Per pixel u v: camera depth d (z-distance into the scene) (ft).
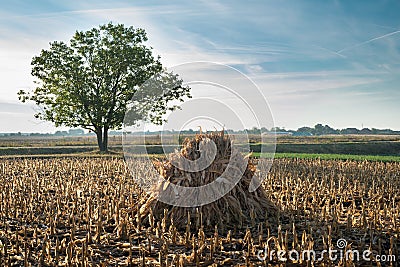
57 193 31.96
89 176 42.55
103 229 22.44
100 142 102.63
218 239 19.61
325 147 112.37
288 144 115.34
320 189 32.63
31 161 61.00
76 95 101.04
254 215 23.02
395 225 22.16
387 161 62.39
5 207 26.35
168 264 16.38
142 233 21.83
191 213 22.79
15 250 19.25
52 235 21.80
